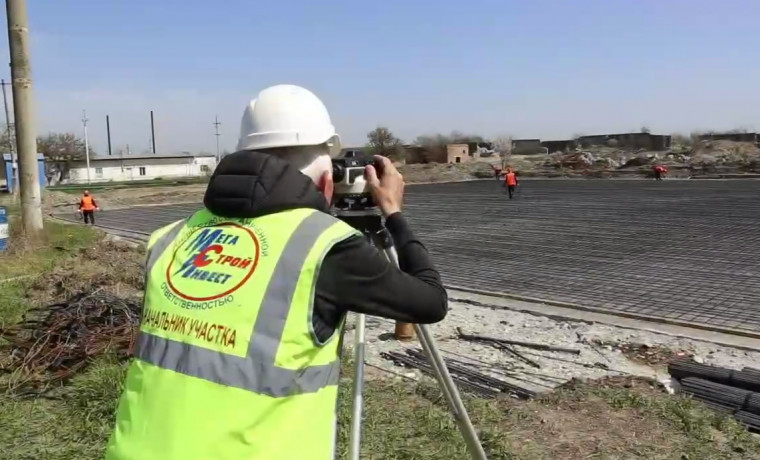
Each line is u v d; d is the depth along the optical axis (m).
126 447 1.37
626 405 3.90
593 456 3.26
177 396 1.35
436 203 21.83
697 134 54.41
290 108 1.55
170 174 67.06
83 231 14.64
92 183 53.66
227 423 1.30
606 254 10.57
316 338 1.36
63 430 3.57
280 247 1.39
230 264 1.42
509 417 3.73
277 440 1.31
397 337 5.53
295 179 1.47
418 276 1.60
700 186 26.94
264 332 1.33
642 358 5.20
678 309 6.79
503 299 7.52
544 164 43.09
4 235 10.29
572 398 4.03
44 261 9.62
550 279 8.63
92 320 5.19
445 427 3.52
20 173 11.52
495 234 13.53
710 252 10.46
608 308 6.90
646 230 13.41
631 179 33.34
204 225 1.56
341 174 1.73
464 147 50.62
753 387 4.15
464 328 6.05
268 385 1.31
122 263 9.14
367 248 1.42
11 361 4.55
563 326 6.14
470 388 4.38
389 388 4.17
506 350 5.35
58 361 4.50
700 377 4.40
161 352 1.42
